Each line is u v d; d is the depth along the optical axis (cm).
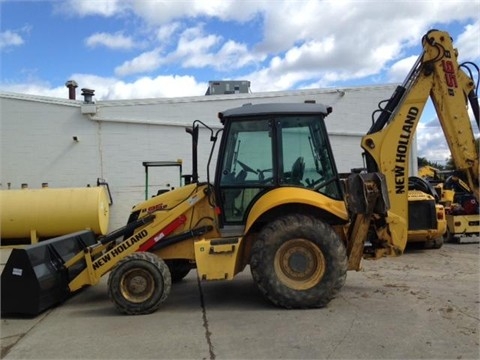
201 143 1639
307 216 612
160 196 717
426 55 669
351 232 640
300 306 598
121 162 1628
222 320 571
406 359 432
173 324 564
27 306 619
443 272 847
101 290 786
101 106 1622
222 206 655
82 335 539
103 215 1420
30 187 1605
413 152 1650
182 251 669
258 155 652
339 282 592
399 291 689
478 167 663
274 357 447
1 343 527
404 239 647
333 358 440
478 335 489
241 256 638
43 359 470
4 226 1341
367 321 543
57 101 1611
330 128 1683
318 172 648
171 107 1642
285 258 604
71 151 1617
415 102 669
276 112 650
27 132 1608
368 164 680
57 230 1359
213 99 1650
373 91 1686
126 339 518
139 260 618
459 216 1248
